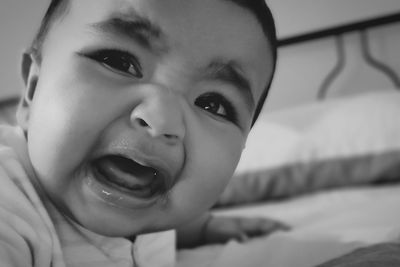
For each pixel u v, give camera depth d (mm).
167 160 363
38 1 1680
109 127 353
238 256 608
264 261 581
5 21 1713
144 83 368
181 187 394
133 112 353
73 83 364
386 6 1484
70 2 416
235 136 439
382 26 1517
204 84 395
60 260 391
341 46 1574
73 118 351
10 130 446
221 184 428
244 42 410
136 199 366
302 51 1622
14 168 396
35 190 397
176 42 372
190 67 380
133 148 347
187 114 384
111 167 363
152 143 350
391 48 1516
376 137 1118
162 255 545
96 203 356
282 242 645
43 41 436
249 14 423
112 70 372
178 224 408
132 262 477
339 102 1282
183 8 379
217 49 388
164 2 375
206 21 385
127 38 371
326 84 1598
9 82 1749
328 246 611
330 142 1147
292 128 1218
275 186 1139
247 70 419
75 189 359
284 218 918
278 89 1651
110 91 359
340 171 1116
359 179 1108
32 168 394
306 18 1570
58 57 389
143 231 388
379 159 1092
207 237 792
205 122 404
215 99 418
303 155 1145
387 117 1142
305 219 896
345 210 906
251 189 1140
